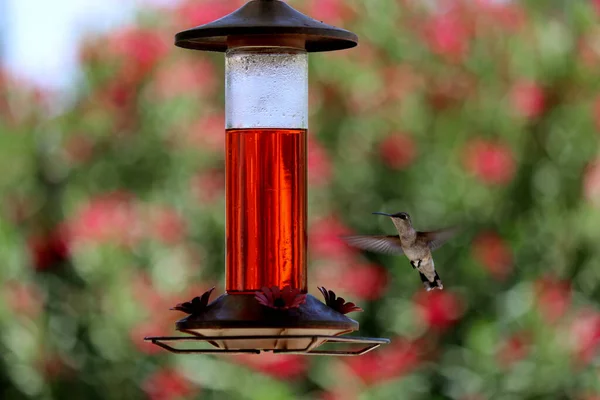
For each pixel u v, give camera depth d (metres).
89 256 14.15
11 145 15.38
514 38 15.43
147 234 14.26
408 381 13.73
